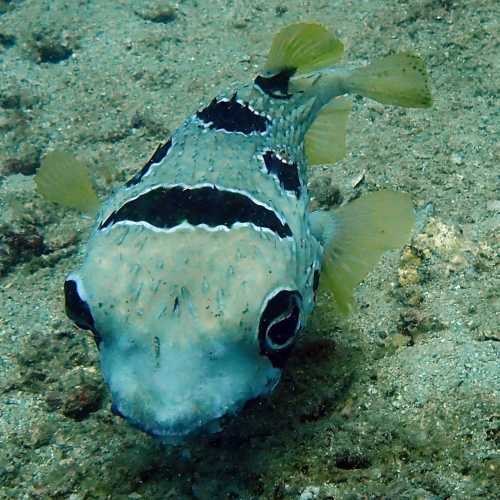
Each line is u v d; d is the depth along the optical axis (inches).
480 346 36.3
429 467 33.6
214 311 29.8
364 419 35.2
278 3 68.8
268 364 30.8
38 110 61.0
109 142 56.3
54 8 74.5
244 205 31.3
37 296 43.4
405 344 37.3
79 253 45.8
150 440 35.9
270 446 34.9
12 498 35.6
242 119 34.6
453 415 34.5
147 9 71.6
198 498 34.2
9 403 38.7
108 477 35.3
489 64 52.7
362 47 57.9
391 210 35.0
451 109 49.1
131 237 30.8
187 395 29.5
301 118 37.0
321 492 33.6
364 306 39.0
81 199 35.5
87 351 40.0
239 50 64.4
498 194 42.8
